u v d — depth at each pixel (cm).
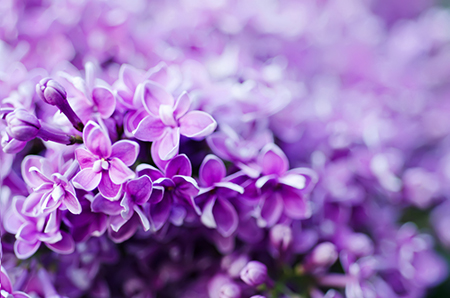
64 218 23
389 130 30
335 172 27
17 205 24
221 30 29
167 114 23
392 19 40
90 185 22
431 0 40
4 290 23
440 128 33
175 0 30
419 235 29
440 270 29
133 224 23
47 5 28
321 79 32
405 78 33
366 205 28
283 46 31
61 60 27
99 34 27
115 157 22
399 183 28
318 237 27
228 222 24
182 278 27
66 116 23
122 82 23
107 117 23
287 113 27
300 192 24
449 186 31
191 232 25
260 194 24
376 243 29
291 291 26
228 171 24
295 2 32
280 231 25
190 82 25
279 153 24
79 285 26
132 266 27
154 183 22
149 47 28
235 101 25
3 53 26
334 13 34
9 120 22
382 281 28
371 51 33
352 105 30
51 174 23
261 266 24
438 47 35
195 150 24
